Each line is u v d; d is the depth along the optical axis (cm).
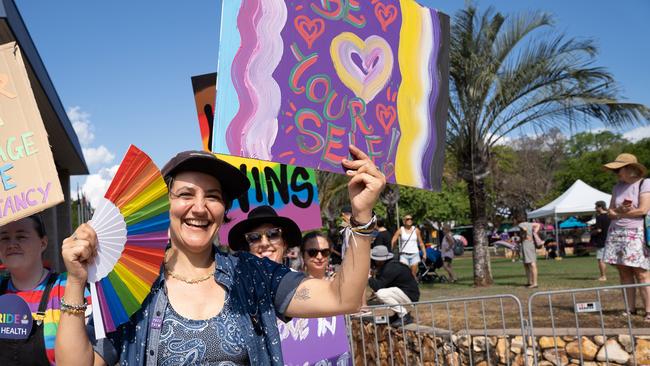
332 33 243
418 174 267
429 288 1305
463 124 1325
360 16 254
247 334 193
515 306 776
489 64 1266
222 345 187
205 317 191
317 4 238
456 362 573
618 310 672
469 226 4262
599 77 1216
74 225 1833
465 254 3725
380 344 663
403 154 262
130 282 180
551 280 1242
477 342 561
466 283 1437
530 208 4000
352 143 242
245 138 211
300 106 226
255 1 221
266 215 363
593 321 614
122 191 178
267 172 440
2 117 210
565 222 3097
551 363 529
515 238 2805
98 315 178
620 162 599
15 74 211
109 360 188
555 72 1223
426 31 284
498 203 4012
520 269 1833
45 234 287
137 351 185
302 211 447
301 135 225
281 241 369
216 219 200
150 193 181
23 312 263
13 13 615
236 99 211
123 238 179
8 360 259
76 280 173
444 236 1582
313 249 426
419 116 272
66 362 171
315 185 456
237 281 201
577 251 2470
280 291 207
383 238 1058
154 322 187
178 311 191
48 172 208
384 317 601
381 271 680
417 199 2744
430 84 281
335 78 240
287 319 215
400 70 268
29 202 207
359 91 248
